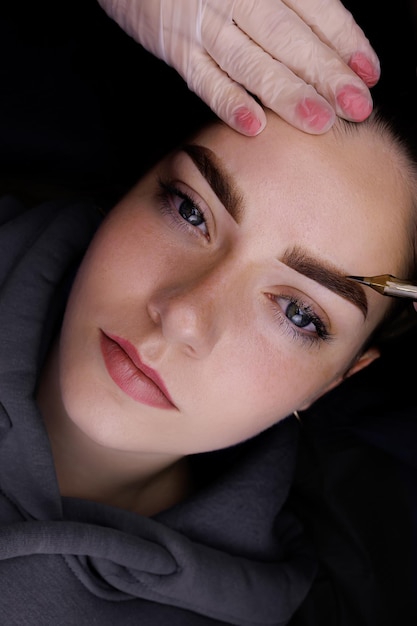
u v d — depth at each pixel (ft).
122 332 1.78
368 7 1.97
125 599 1.92
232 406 1.82
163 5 1.81
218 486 2.06
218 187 1.77
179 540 1.93
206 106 1.90
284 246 1.75
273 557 2.10
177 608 1.97
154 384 1.78
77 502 1.90
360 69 1.78
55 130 2.27
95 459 1.95
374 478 2.27
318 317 1.81
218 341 1.77
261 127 1.76
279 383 1.84
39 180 2.34
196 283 1.76
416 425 2.20
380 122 1.80
